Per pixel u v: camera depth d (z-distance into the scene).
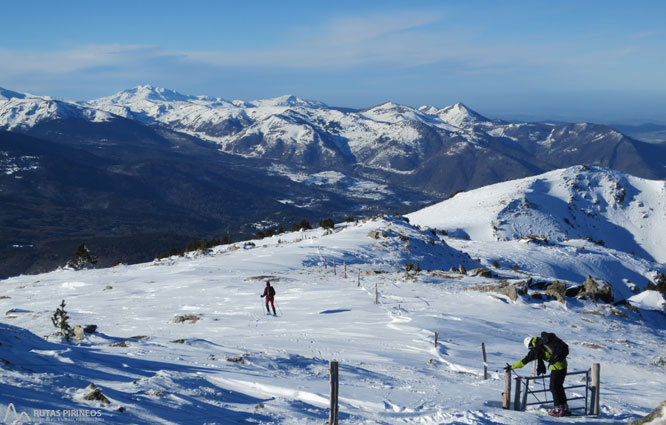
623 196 181.25
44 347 12.26
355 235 61.62
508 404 11.16
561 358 10.86
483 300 31.20
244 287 35.88
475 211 152.12
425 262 55.25
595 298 36.91
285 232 90.44
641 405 12.08
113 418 7.07
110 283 42.22
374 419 9.34
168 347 16.30
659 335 29.55
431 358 18.03
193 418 7.81
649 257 156.12
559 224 152.12
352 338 20.98
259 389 10.97
